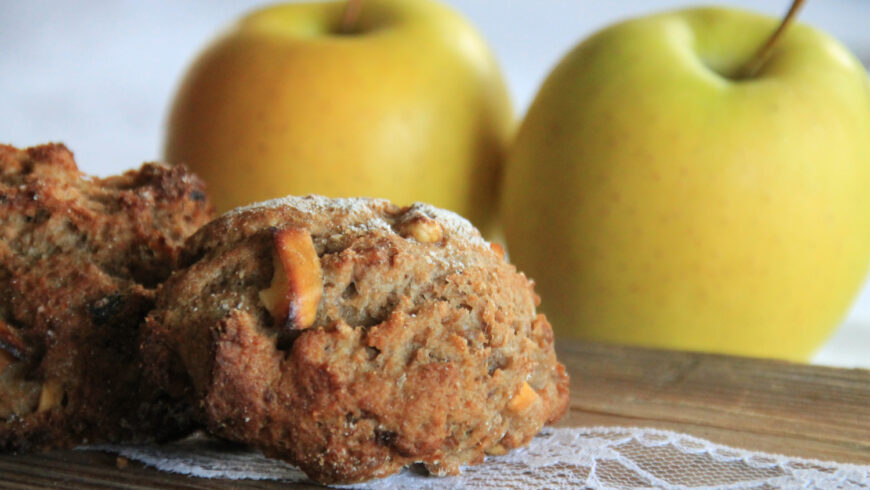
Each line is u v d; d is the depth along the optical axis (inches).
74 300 9.3
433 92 12.9
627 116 12.1
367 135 12.7
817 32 12.7
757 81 12.3
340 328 8.8
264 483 9.0
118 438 9.4
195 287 9.0
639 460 9.4
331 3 13.7
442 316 9.0
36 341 9.3
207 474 9.1
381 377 8.8
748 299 12.1
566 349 11.6
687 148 11.9
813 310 12.4
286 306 8.7
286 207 9.2
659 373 11.1
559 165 12.4
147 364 9.0
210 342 8.8
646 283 12.2
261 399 8.7
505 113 13.7
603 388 10.8
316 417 8.7
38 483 9.0
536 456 9.4
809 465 9.4
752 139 11.9
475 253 9.3
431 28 13.2
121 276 9.6
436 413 8.8
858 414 10.3
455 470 9.1
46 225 9.5
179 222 9.9
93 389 9.3
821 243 12.1
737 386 10.8
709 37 12.7
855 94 12.3
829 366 11.2
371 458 8.8
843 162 12.1
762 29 12.6
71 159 9.9
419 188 13.0
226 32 13.4
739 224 11.9
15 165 9.8
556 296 12.7
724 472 9.3
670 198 12.0
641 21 12.8
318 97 12.7
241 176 12.8
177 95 13.4
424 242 9.2
